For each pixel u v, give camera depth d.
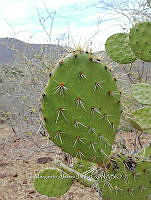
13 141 6.32
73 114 1.48
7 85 7.09
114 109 1.56
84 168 1.97
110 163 1.73
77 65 1.48
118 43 2.32
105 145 1.56
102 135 1.54
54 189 2.04
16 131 6.48
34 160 5.37
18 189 4.39
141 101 1.91
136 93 1.94
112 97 1.54
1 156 5.62
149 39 2.21
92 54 1.52
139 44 2.22
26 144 5.93
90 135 1.51
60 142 1.51
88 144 1.52
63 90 1.45
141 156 1.81
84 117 1.49
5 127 8.23
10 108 7.06
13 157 5.46
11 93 7.09
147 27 2.22
